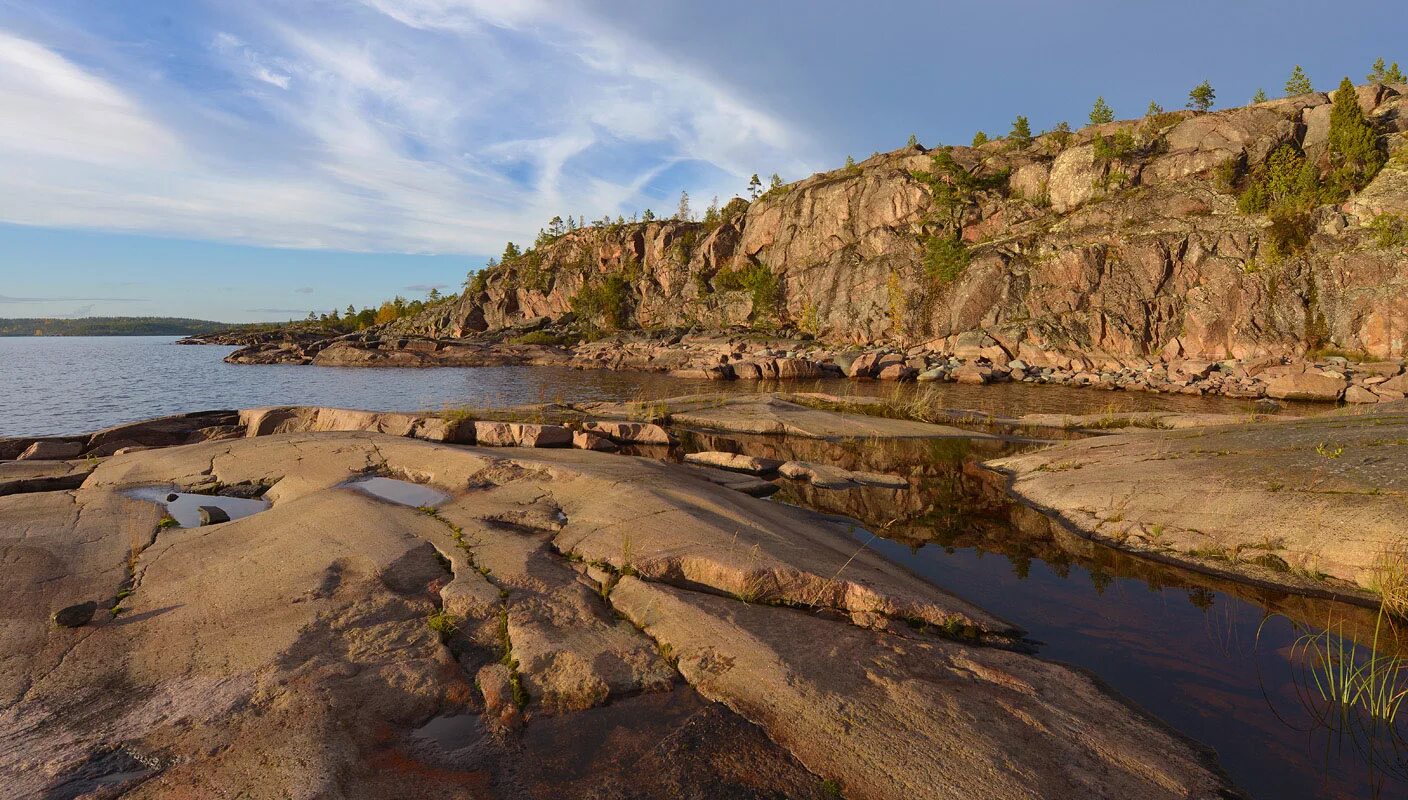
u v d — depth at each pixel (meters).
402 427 16.27
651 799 3.68
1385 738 4.47
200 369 61.31
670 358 63.41
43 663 4.98
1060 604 6.88
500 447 14.39
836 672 5.02
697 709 4.57
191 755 3.92
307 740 4.04
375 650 5.20
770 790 3.77
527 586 6.41
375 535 7.63
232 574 6.63
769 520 8.91
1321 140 54.09
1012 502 11.12
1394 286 42.81
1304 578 7.22
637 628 5.76
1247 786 3.97
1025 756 4.11
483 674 4.91
